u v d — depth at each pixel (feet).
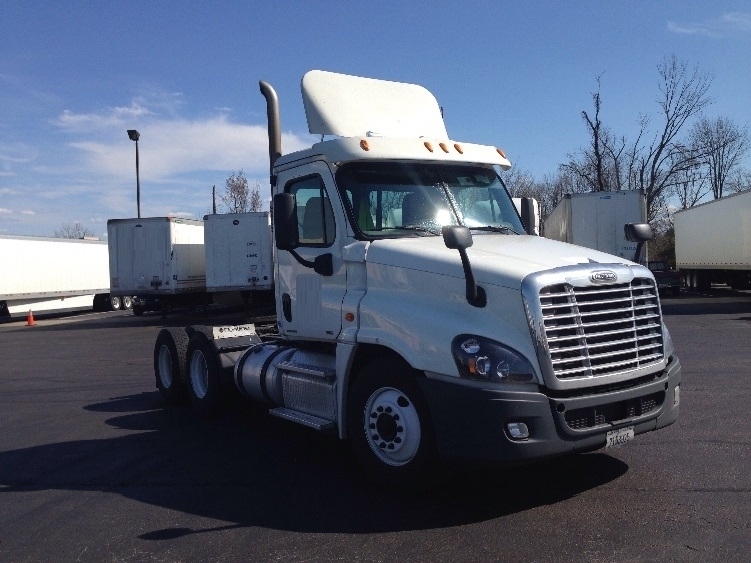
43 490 20.53
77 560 15.53
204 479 20.79
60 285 107.34
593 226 77.00
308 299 21.53
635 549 14.60
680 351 43.34
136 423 28.66
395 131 23.35
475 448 16.01
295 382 22.31
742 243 93.97
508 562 14.28
